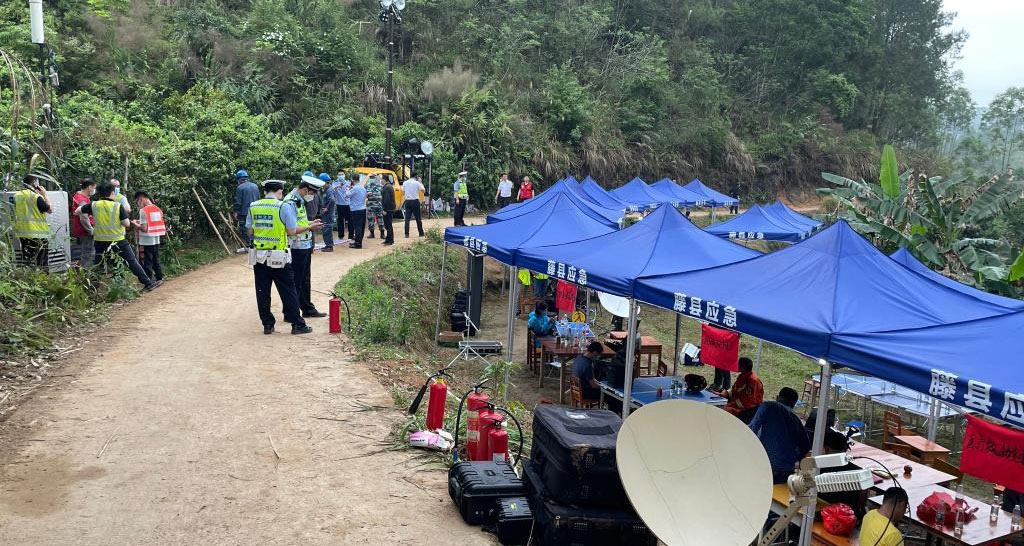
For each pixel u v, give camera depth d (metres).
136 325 9.79
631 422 3.91
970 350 5.20
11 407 6.57
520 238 11.35
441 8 35.56
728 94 45.94
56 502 4.95
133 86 23.44
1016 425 4.40
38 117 12.98
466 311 14.15
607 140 35.84
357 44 30.34
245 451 6.00
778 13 49.25
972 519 6.29
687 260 9.16
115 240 11.45
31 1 13.30
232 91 24.75
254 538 4.68
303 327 9.87
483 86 32.56
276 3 29.58
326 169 22.03
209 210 16.56
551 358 12.84
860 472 3.62
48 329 8.95
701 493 3.84
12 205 10.28
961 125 67.75
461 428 7.00
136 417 6.54
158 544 4.52
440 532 4.91
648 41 42.91
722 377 12.49
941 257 15.54
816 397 12.38
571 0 41.28
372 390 7.76
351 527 4.90
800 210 40.75
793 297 6.46
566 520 4.55
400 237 19.97
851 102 49.84
